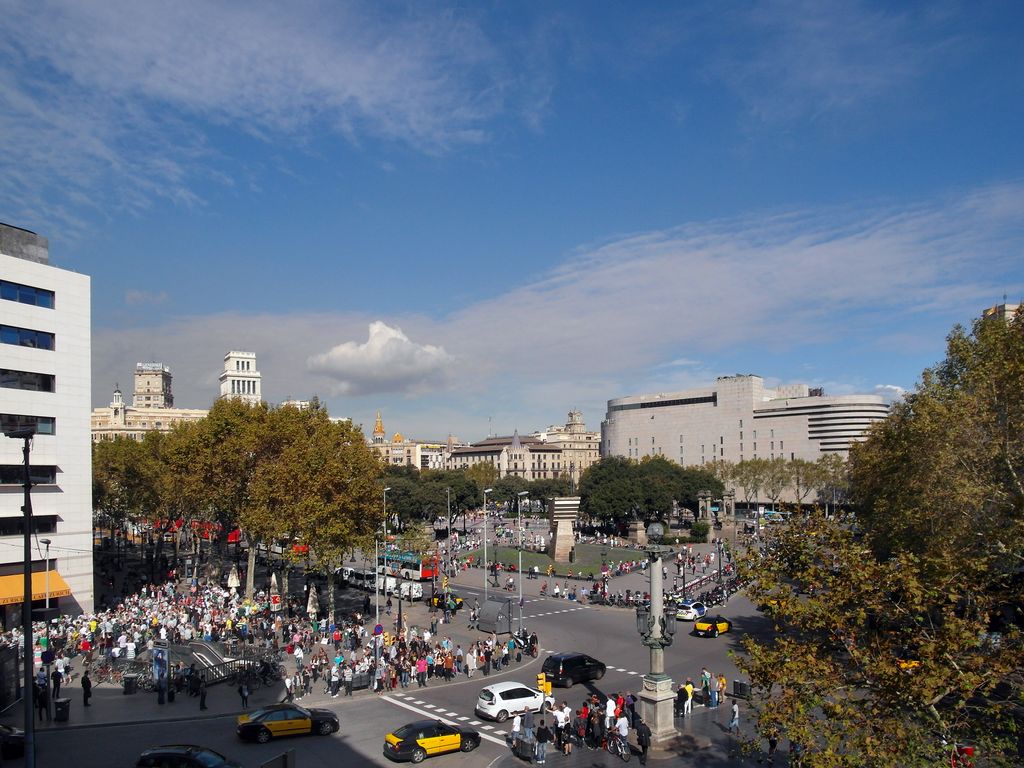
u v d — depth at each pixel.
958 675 19.39
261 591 75.81
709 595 74.19
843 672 21.27
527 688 40.09
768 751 33.19
